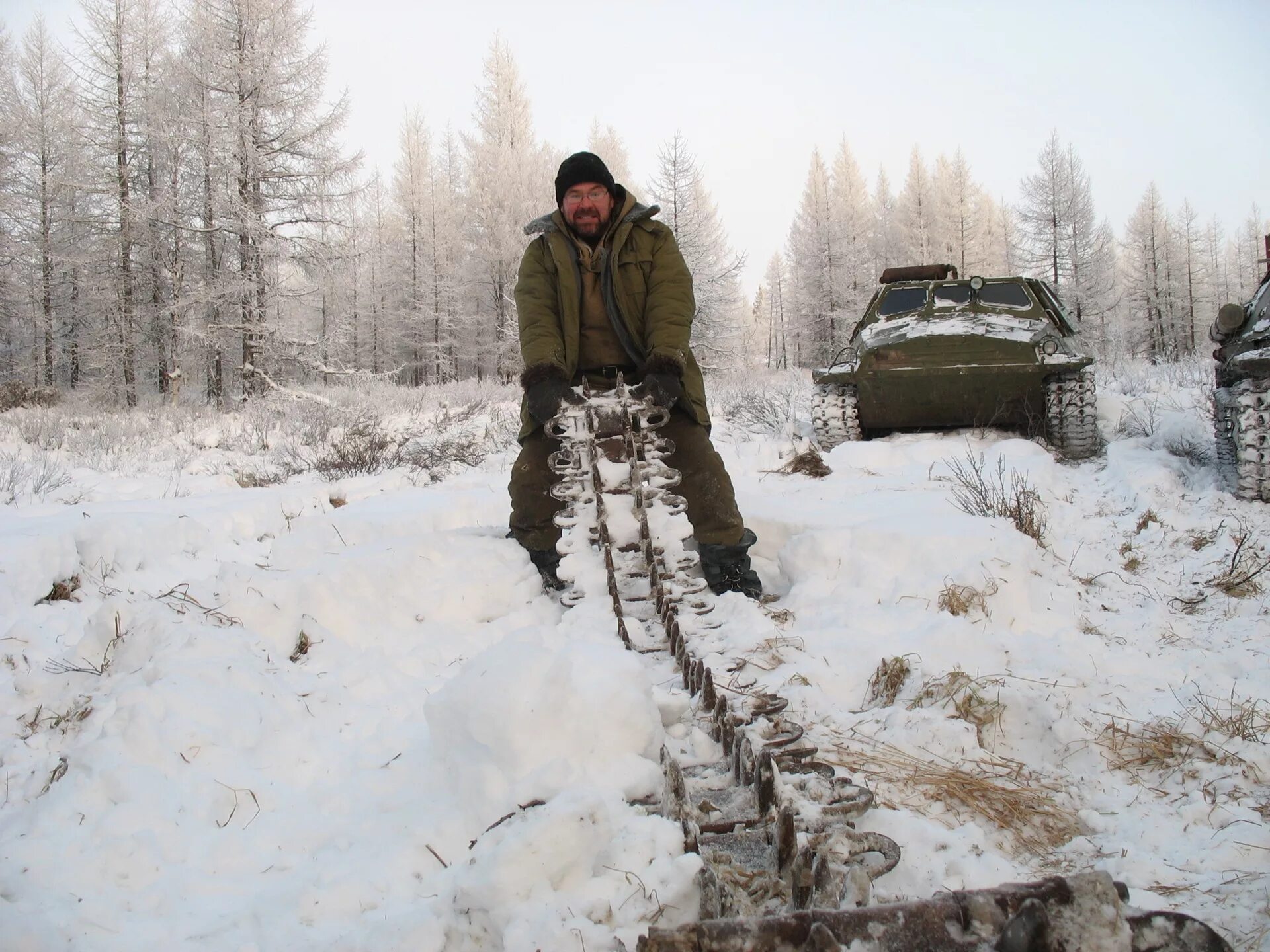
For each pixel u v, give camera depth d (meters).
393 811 2.14
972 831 2.17
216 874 1.97
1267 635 3.57
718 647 3.05
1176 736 2.63
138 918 1.81
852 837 1.76
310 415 15.44
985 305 9.01
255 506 5.98
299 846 2.07
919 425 9.28
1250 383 5.51
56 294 26.69
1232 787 2.39
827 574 4.04
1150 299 47.84
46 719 2.76
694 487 3.99
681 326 3.88
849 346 9.55
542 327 3.96
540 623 3.60
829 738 2.64
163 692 2.46
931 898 1.24
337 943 1.63
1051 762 2.62
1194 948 1.17
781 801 1.86
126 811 2.09
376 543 4.00
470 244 31.62
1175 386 10.66
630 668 2.18
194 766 2.30
